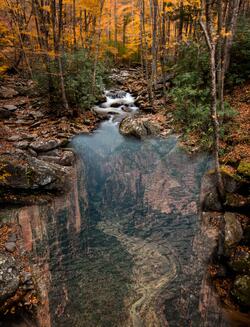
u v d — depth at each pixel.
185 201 7.45
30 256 5.58
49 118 13.33
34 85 15.91
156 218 6.90
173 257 5.65
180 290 4.93
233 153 7.93
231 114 9.23
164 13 14.45
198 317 4.46
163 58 14.64
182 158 9.84
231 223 5.67
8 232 6.18
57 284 5.03
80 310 4.58
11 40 19.25
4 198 7.26
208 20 5.18
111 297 4.83
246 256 5.03
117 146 11.77
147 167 9.73
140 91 18.02
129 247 5.97
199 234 6.11
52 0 11.84
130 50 27.84
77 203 7.58
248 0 16.61
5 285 4.65
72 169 9.52
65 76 13.82
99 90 16.97
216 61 11.52
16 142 10.06
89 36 18.77
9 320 4.34
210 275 5.17
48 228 6.48
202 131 10.52
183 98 11.70
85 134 12.66
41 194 7.77
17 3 16.50
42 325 4.32
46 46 13.34
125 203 7.62
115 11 25.72
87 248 5.92
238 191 6.25
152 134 12.30
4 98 15.73
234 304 4.62
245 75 11.81
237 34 11.71
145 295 4.85
